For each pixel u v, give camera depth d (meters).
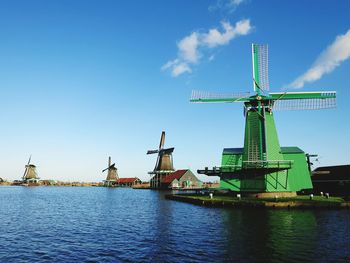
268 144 46.91
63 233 27.83
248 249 20.23
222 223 29.55
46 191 120.44
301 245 20.83
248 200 41.50
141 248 21.77
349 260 17.72
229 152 50.75
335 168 57.66
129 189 141.00
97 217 38.59
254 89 48.59
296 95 48.16
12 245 23.31
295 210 36.16
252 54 49.34
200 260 18.39
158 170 118.81
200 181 112.31
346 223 28.02
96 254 20.55
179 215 37.31
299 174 48.84
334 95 48.03
